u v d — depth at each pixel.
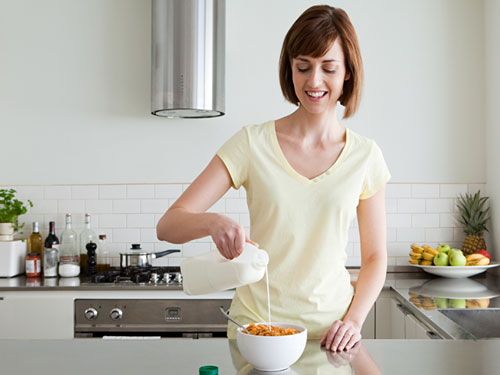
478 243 3.22
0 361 1.07
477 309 2.24
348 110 1.46
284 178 1.39
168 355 1.11
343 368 1.03
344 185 1.40
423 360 1.08
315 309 1.39
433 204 3.42
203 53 3.09
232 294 2.88
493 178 3.31
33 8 3.49
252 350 1.00
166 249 3.44
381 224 1.50
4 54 3.49
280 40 3.45
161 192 3.45
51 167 3.47
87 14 3.48
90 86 3.48
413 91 3.44
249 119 3.45
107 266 3.40
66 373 1.00
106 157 3.47
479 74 3.42
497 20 3.22
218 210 3.40
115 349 1.16
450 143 3.43
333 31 1.30
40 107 3.48
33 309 2.89
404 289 2.74
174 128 3.46
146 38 3.47
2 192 3.32
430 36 3.44
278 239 1.39
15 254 3.22
